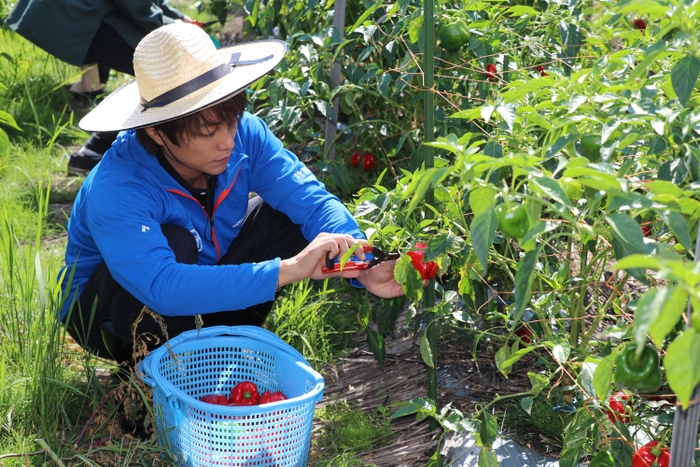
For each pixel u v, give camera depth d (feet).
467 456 7.54
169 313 7.21
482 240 4.72
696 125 5.65
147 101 7.09
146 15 12.71
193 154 7.14
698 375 3.69
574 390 7.27
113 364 8.97
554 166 6.68
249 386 7.61
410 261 7.06
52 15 12.44
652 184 4.88
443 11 8.87
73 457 7.24
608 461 6.04
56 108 16.89
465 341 9.52
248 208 8.91
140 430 7.92
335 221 8.07
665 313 3.70
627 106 6.12
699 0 4.90
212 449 6.84
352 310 10.33
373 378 9.16
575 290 8.41
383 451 7.95
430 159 7.38
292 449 7.00
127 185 7.35
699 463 5.71
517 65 9.26
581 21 9.89
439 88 9.61
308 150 11.48
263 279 7.01
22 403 7.89
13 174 13.70
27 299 8.55
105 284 7.75
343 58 10.90
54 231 12.34
